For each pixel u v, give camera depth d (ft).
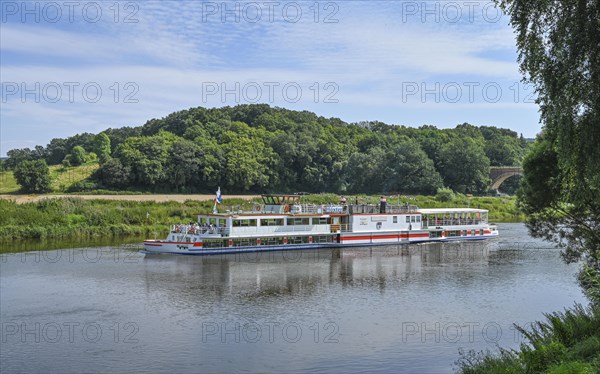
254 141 624.59
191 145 560.20
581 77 79.97
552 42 82.58
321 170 622.13
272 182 593.83
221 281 180.96
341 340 120.06
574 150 83.46
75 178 531.09
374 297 159.12
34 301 153.28
